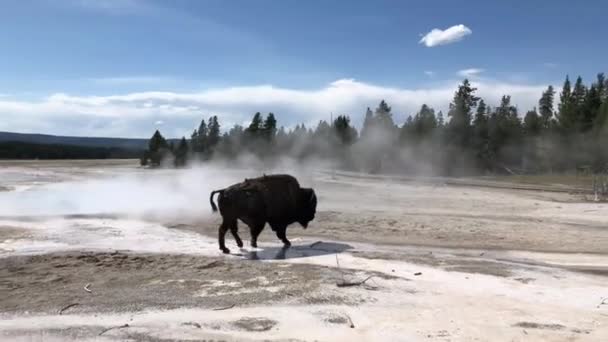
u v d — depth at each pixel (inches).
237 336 251.4
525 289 338.3
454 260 433.1
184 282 352.5
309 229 604.7
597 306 301.7
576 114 2383.1
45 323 269.9
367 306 298.8
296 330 259.8
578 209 780.0
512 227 614.5
